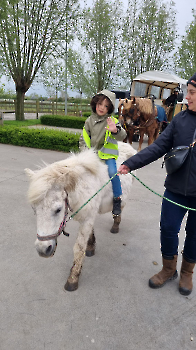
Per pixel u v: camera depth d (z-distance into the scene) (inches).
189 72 700.7
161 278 93.5
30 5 474.3
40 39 506.3
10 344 67.2
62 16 490.0
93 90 666.8
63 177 64.8
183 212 85.0
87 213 84.4
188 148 73.8
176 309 83.1
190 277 92.9
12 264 101.5
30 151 312.7
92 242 110.0
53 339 69.3
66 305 81.8
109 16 591.8
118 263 106.7
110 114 97.0
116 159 99.0
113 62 627.8
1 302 81.6
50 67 543.2
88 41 616.1
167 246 88.9
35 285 90.4
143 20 637.3
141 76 419.5
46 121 626.2
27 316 76.6
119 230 135.7
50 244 65.4
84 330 72.7
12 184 193.2
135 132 354.0
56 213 65.6
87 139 99.8
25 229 130.0
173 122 81.8
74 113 845.2
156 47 665.6
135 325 75.4
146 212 160.2
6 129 350.0
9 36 463.2
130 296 87.7
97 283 93.4
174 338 71.9
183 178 77.3
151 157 82.8
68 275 96.9
